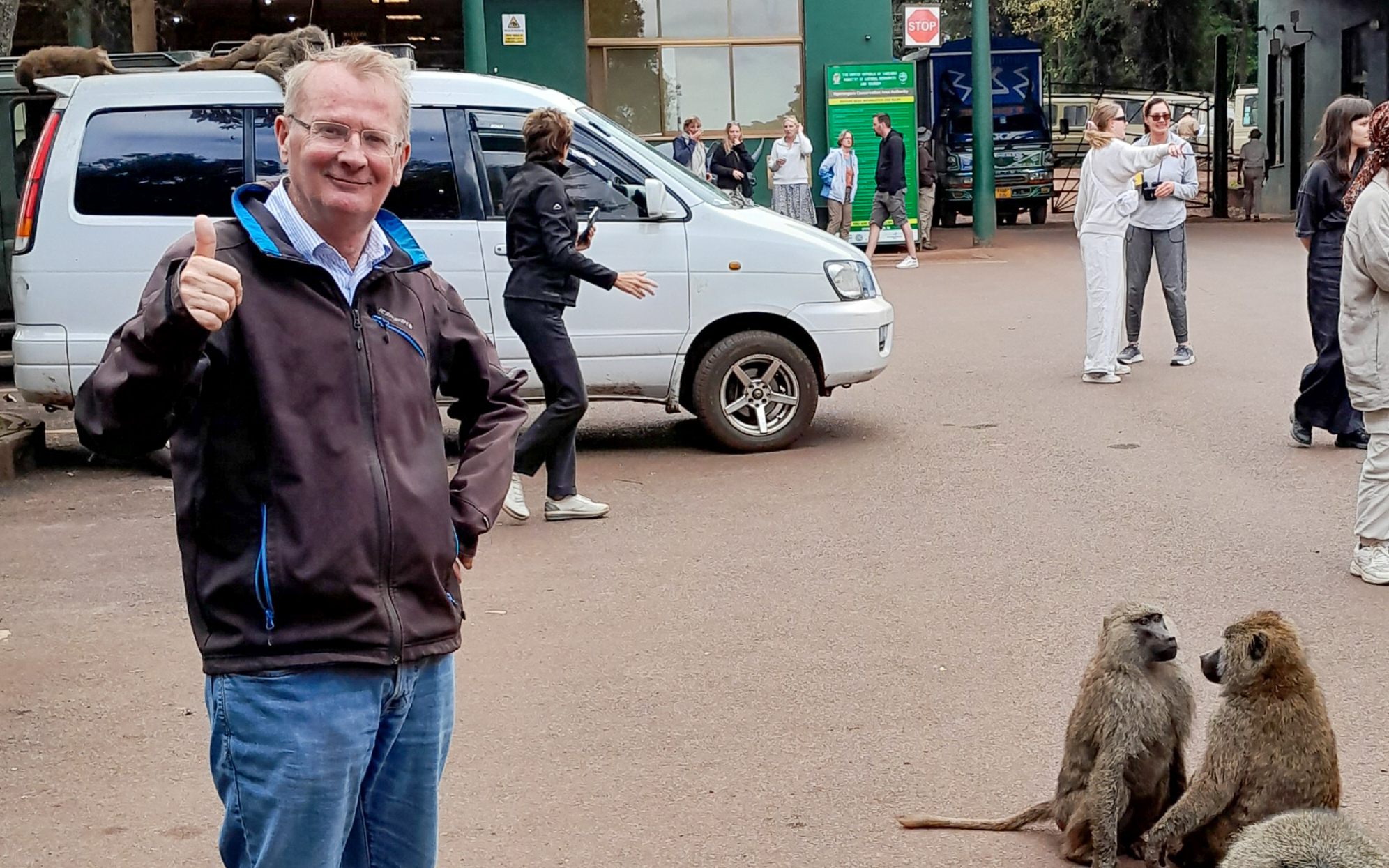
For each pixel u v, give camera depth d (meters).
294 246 2.96
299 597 2.87
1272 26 35.66
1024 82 32.41
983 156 25.03
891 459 9.75
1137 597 6.67
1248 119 47.25
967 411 11.39
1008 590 6.85
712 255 9.84
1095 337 12.26
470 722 5.43
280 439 2.87
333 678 2.90
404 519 2.96
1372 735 5.04
